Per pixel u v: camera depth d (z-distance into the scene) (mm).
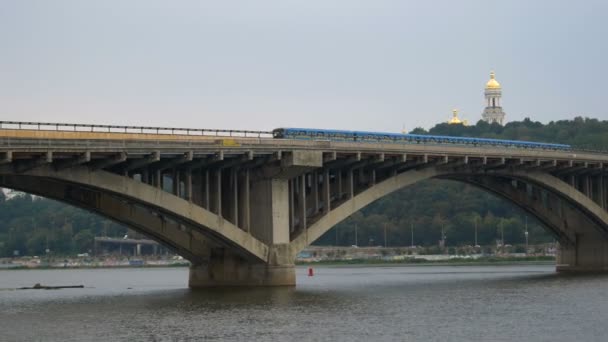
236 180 91500
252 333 61406
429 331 62219
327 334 60875
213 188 90062
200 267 97938
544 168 123188
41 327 65312
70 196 83312
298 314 71875
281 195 93562
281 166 91750
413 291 96750
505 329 63219
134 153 77312
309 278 138125
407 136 111562
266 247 92188
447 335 60375
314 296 87750
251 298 84000
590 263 135250
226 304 79312
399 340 58219
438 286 105938
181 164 85500
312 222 97312
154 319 69125
